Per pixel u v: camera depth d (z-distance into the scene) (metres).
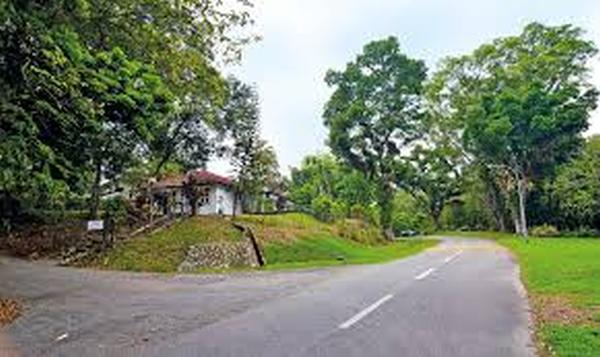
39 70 14.47
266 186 62.78
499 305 14.37
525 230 64.62
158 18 18.84
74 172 17.41
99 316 13.50
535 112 64.50
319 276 22.73
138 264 30.34
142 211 43.22
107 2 17.31
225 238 35.78
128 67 17.00
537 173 68.69
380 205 70.12
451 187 86.44
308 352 9.35
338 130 69.31
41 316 13.61
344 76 70.38
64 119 15.98
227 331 11.21
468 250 39.44
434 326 11.54
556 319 12.38
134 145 19.94
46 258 32.81
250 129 51.47
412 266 26.59
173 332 11.26
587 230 63.06
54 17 15.72
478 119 66.25
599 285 17.52
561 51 65.19
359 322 11.98
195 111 45.38
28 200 17.39
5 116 15.05
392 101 69.38
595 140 65.81
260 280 21.83
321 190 84.12
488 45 69.19
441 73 71.25
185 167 51.78
